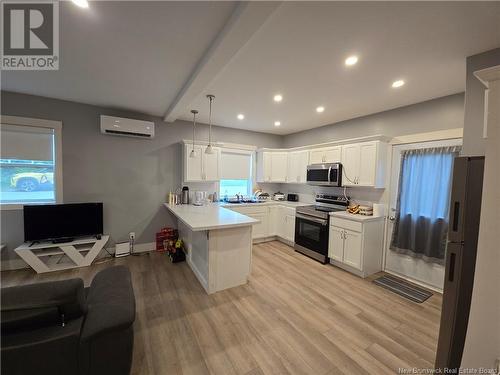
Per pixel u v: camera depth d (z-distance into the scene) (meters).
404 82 2.44
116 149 3.69
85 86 2.74
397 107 3.27
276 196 5.19
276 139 5.55
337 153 3.86
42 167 3.24
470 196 1.42
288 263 3.60
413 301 2.55
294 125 4.55
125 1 1.39
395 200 3.29
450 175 2.71
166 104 3.38
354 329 2.04
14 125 2.99
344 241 3.34
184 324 2.07
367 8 1.40
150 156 3.98
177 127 4.21
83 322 1.30
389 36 1.68
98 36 1.75
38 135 3.17
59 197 3.30
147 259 3.60
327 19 1.50
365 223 3.12
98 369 1.27
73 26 1.63
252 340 1.88
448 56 1.93
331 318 2.20
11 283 2.75
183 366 1.62
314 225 3.78
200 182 4.52
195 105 3.34
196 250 3.05
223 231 2.66
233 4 1.40
